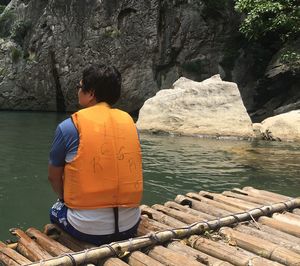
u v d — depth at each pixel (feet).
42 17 62.13
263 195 16.15
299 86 52.90
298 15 47.03
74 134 10.92
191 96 41.42
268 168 26.40
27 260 10.27
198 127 39.73
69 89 61.67
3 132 39.81
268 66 55.21
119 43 59.98
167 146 33.63
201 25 60.44
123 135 11.10
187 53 60.54
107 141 10.87
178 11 60.23
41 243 11.31
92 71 11.33
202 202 14.94
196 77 60.44
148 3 59.57
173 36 60.39
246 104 58.08
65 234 11.53
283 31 55.77
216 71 60.34
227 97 40.86
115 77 11.38
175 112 41.09
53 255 10.73
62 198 11.81
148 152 30.96
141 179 11.43
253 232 12.42
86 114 11.02
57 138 11.05
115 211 10.99
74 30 60.85
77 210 10.98
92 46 60.49
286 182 23.38
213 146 33.99
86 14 60.34
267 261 10.38
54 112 61.87
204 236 12.17
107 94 11.36
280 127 38.09
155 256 10.87
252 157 29.66
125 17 60.03
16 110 63.52
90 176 10.75
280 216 13.89
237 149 32.68
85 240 11.07
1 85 63.05
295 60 50.31
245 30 48.78
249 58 60.03
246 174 24.93
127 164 11.05
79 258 10.16
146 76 60.49
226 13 60.44
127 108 61.05
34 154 29.71
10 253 10.64
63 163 11.16
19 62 63.10
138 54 60.29
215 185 22.63
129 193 11.08
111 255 10.60
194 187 22.24
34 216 17.81
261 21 47.70
